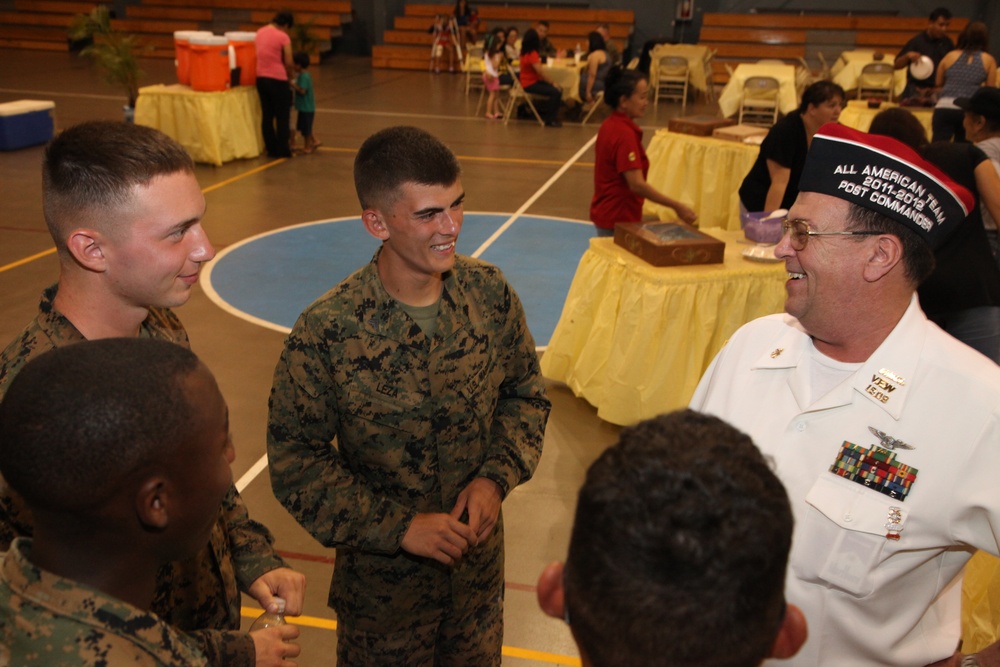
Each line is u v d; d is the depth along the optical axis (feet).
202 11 63.41
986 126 14.01
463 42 58.80
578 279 13.74
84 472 2.98
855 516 4.38
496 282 5.88
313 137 33.81
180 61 31.07
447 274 5.62
